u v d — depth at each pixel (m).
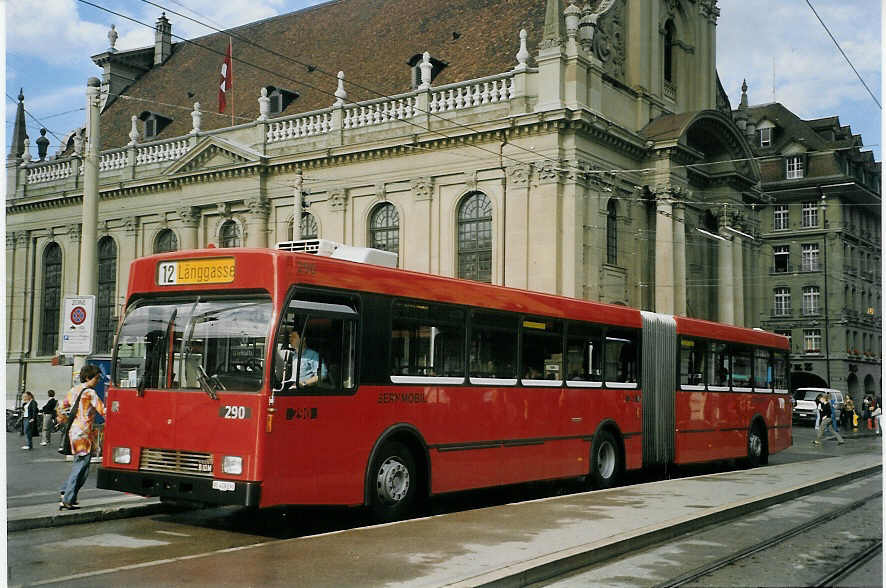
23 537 11.27
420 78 37.09
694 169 38.50
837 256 67.81
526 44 35.41
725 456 22.00
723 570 9.71
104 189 44.22
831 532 12.38
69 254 47.00
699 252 40.50
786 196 69.88
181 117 47.03
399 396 13.01
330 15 45.84
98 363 27.47
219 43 50.41
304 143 38.34
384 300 12.88
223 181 40.50
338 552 9.85
